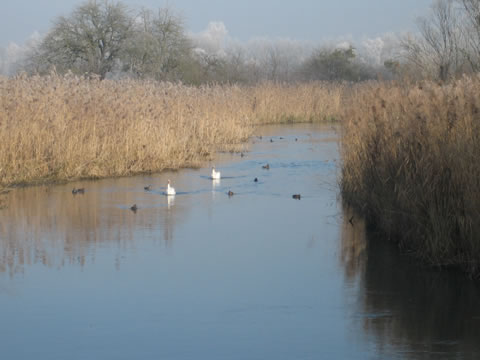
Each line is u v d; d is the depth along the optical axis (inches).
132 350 328.2
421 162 498.6
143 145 925.2
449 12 998.4
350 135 725.9
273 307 387.9
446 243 468.4
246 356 320.8
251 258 487.8
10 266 468.4
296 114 1963.6
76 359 319.0
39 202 690.8
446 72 883.4
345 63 3063.5
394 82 709.9
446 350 327.9
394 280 437.7
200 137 1172.5
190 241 536.4
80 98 932.0
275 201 701.9
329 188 781.9
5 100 847.1
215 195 738.2
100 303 394.9
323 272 455.2
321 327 358.6
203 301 397.7
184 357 319.9
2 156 798.5
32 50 2461.9
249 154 1123.3
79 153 856.3
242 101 1726.1
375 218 595.2
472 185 444.5
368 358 318.7
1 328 358.3
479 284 429.1
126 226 586.6
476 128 474.3
